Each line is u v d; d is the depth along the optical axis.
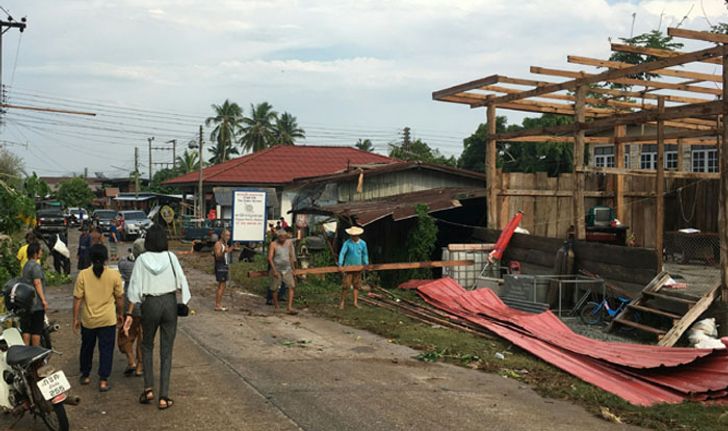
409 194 22.39
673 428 6.48
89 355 7.25
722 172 10.82
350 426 5.98
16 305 7.55
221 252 12.87
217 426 5.94
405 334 10.68
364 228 18.91
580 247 13.68
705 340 9.95
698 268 16.53
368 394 7.07
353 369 8.26
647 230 19.33
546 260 14.83
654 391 7.82
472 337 10.76
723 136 10.89
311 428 5.90
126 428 5.88
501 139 17.19
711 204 18.91
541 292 13.59
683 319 10.45
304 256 17.94
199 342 9.62
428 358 9.09
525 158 37.31
